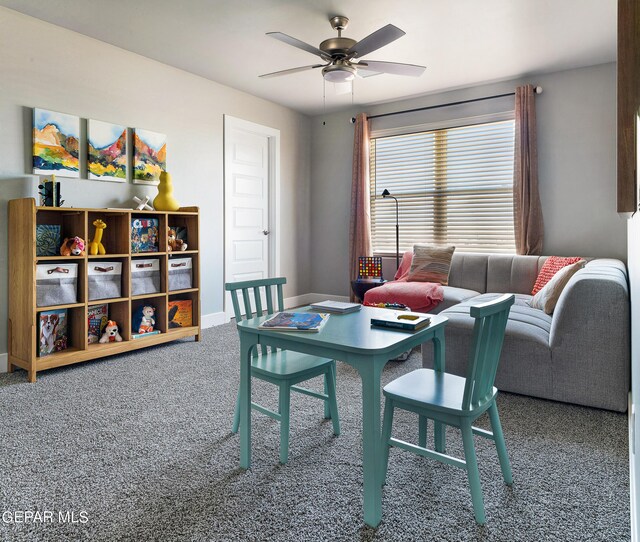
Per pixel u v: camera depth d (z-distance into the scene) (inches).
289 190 226.1
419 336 67.9
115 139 147.6
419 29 134.2
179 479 70.2
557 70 168.4
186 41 143.6
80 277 128.6
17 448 79.9
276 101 210.7
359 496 65.7
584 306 97.3
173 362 134.0
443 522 59.6
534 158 171.8
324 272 238.7
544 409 98.4
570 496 65.4
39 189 126.5
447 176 198.8
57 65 132.9
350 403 102.4
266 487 68.0
